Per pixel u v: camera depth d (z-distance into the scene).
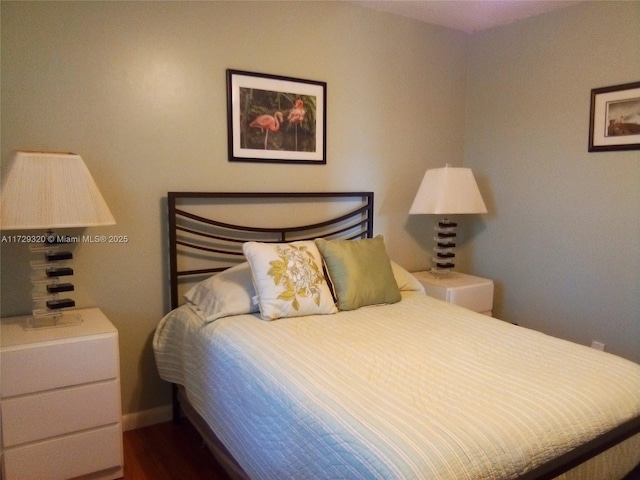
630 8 2.67
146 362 2.54
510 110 3.36
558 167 3.09
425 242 3.60
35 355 1.84
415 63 3.35
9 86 2.08
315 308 2.26
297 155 2.90
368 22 3.09
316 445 1.30
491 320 2.26
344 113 3.07
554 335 3.19
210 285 2.37
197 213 2.60
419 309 2.45
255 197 2.75
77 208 1.96
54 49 2.16
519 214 3.35
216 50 2.56
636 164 2.70
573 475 1.41
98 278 2.37
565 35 2.99
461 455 1.13
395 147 3.33
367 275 2.48
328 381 1.51
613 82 2.77
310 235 3.03
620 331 2.83
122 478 2.09
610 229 2.84
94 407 1.98
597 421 1.38
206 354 2.02
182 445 2.37
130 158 2.39
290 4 2.78
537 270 3.26
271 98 2.76
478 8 3.05
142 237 2.47
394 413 1.30
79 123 2.25
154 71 2.41
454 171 3.09
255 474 1.59
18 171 1.87
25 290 2.20
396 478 1.06
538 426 1.28
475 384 1.52
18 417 1.83
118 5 2.29
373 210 3.25
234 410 1.76
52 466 1.92
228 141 2.65
